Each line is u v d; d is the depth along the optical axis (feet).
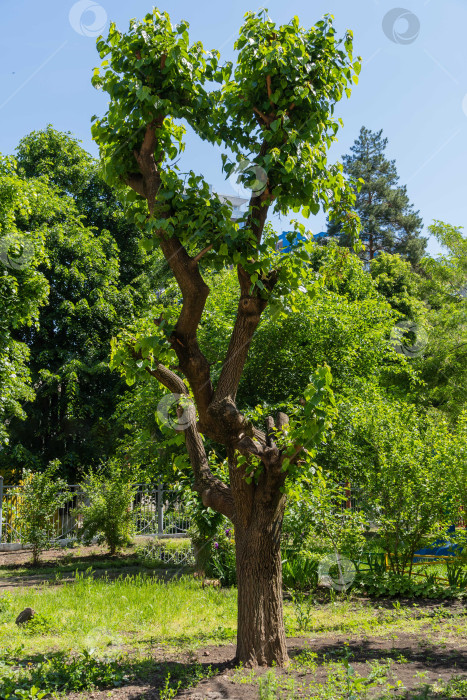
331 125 20.54
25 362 67.36
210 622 26.04
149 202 19.62
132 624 25.50
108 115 19.48
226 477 32.89
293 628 24.22
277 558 19.04
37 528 46.39
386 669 17.02
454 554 34.50
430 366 57.57
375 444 34.40
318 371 17.26
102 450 69.62
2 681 16.51
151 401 41.93
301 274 19.74
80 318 68.85
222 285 47.34
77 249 68.80
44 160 75.61
